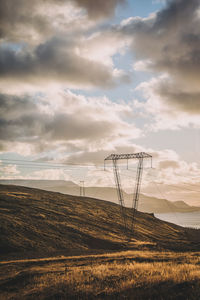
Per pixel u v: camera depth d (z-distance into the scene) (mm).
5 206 89062
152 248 59094
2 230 60250
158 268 18828
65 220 86812
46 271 21766
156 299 11344
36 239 60250
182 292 11719
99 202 159125
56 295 13672
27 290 15883
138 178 76812
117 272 18062
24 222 71938
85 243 66812
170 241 87062
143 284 13586
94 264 25906
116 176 82375
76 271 19891
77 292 13695
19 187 156000
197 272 15336
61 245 60031
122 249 59000
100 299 12148
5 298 14781
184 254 38094
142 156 74375
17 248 51719
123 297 11992
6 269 27125
